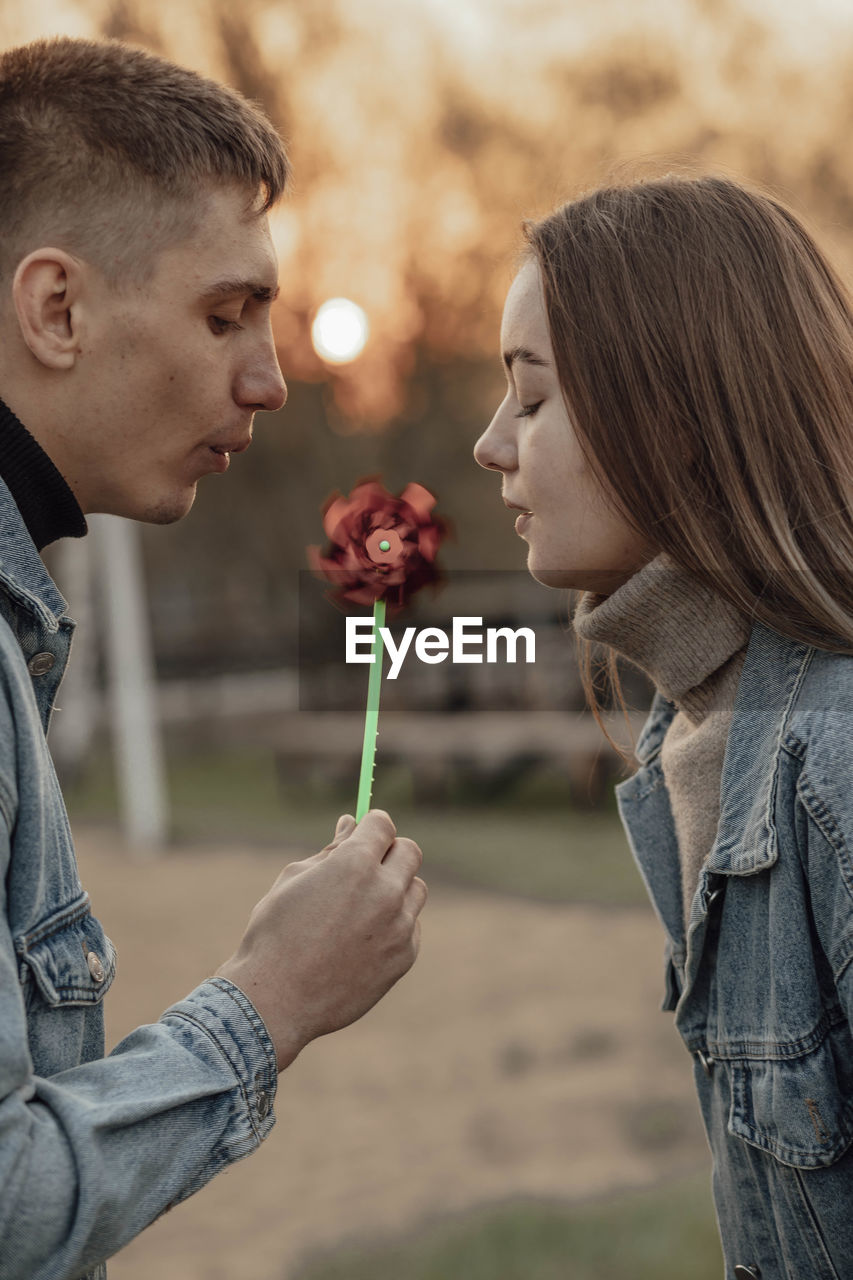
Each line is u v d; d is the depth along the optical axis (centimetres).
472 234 1510
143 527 1731
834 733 121
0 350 126
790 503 131
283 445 1608
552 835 917
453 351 1562
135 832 970
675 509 130
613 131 1455
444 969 616
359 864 122
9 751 110
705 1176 370
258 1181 399
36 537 131
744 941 127
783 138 1439
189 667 1560
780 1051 121
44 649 126
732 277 133
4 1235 96
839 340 136
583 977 592
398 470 1605
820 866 118
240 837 982
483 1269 316
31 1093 103
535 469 138
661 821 152
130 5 1322
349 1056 507
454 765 1023
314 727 1135
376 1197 377
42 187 125
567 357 133
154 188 125
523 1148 407
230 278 129
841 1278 121
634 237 135
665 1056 483
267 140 134
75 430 129
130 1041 114
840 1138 118
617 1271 308
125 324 126
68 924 119
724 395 131
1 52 130
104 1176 101
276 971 118
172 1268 342
